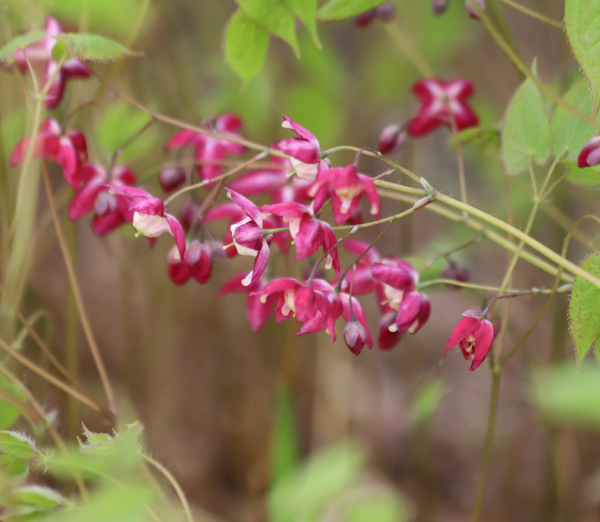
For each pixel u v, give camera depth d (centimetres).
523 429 100
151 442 96
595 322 69
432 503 93
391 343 73
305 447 97
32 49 75
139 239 96
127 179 76
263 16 71
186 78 99
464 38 101
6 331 78
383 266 70
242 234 68
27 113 79
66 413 86
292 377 92
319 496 66
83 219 101
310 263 76
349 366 102
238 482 100
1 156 78
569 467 90
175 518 69
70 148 74
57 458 70
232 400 102
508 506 100
